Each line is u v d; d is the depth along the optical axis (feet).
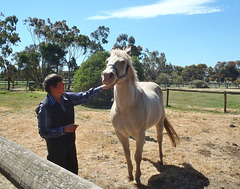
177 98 46.65
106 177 9.48
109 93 33.14
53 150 5.76
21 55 85.66
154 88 12.44
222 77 211.61
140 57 138.31
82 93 6.86
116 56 7.73
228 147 13.70
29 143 13.70
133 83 8.39
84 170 10.05
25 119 20.42
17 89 76.84
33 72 92.68
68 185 2.92
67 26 108.06
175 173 9.96
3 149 4.38
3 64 84.53
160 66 137.18
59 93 5.77
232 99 45.14
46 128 5.40
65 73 131.23
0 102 32.04
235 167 10.68
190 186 8.86
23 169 3.58
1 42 82.99
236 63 244.83
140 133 8.89
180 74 250.16
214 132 17.15
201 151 12.88
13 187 5.52
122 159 11.48
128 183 9.00
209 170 10.32
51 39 107.86
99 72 33.12
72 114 6.07
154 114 10.47
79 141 14.34
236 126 19.13
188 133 16.79
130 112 8.45
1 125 17.99
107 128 18.16
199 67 249.14
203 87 101.86
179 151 12.85
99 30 126.93
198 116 23.73
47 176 3.22
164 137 15.92
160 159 11.15
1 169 4.11
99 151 12.57
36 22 104.32
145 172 10.08
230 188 8.79
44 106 5.44
